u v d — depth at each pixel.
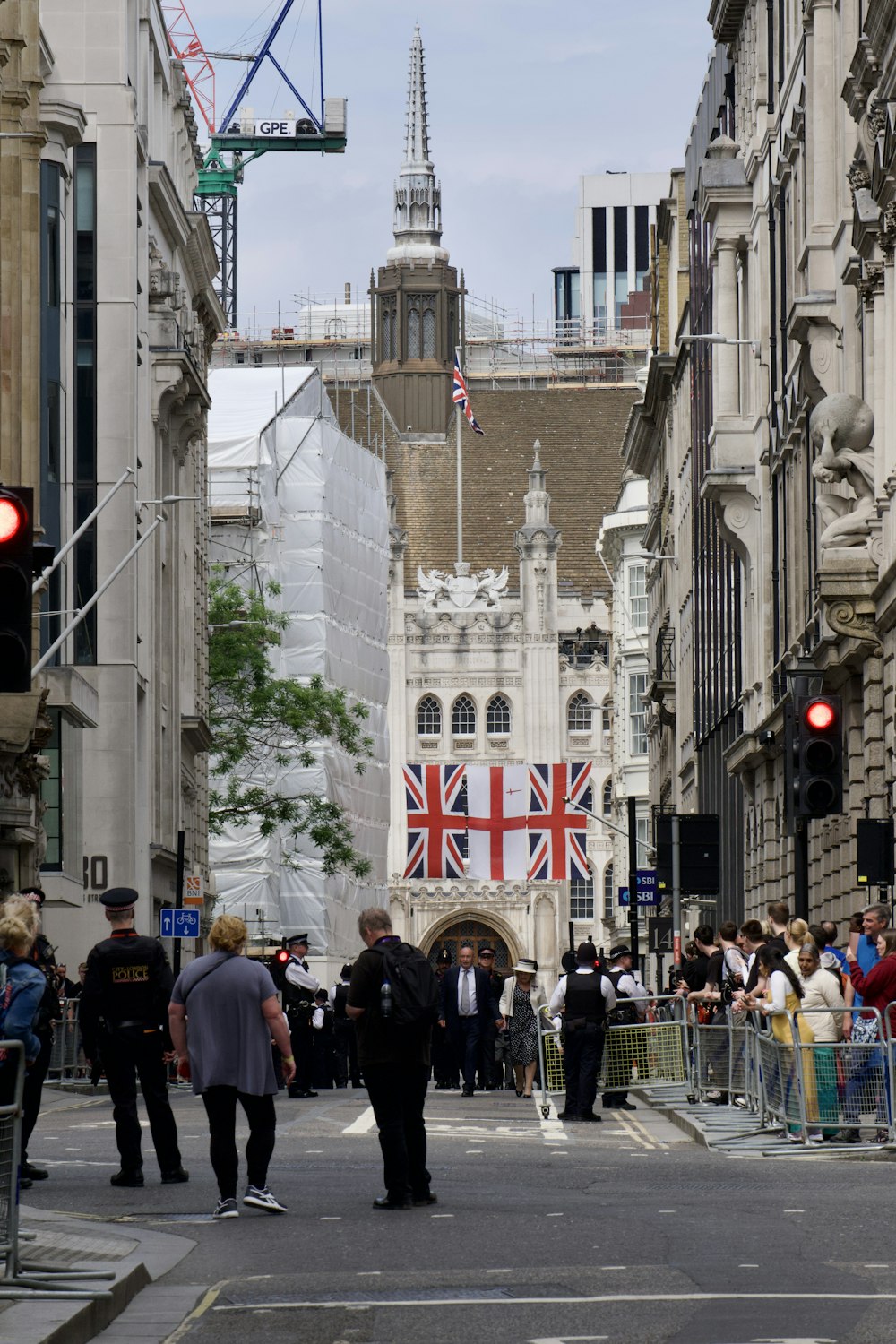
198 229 186.00
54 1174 51.59
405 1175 42.59
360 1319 29.38
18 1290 30.22
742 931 74.19
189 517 182.75
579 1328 27.98
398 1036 42.47
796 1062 57.19
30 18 110.81
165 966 48.78
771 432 130.75
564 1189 46.81
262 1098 42.31
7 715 106.50
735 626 153.38
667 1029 78.25
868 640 92.00
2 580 35.03
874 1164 53.00
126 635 145.50
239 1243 37.97
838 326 106.00
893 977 56.81
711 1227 38.59
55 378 142.12
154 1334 29.06
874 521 92.25
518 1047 95.06
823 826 108.94
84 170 147.38
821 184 107.62
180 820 171.00
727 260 146.75
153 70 172.62
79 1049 102.06
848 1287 31.14
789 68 123.75
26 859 114.75
